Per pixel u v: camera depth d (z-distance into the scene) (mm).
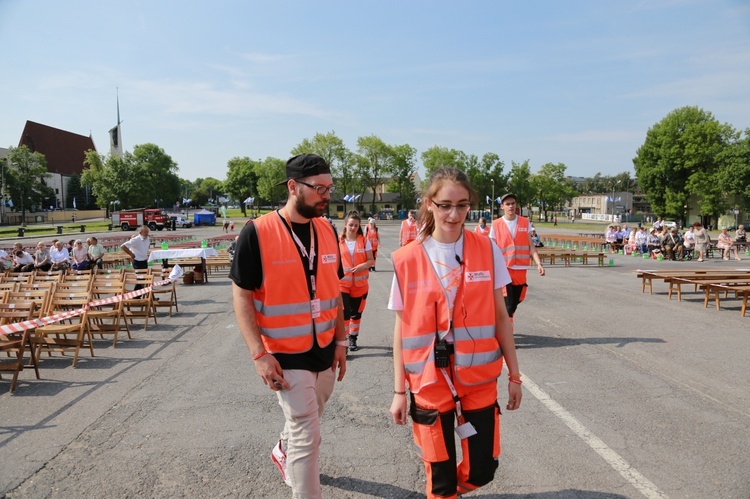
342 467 3688
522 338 7602
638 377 5676
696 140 59594
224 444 4113
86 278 10266
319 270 2934
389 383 5633
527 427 4328
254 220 2852
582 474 3504
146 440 4207
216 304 11438
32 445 4141
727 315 9367
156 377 5996
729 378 5609
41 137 112438
